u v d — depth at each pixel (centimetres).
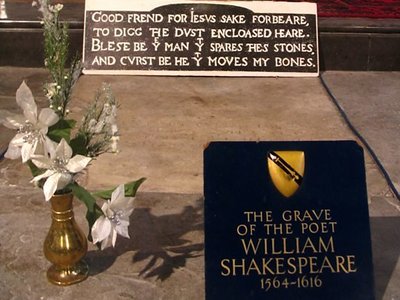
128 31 334
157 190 218
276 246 142
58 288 162
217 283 140
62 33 148
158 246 182
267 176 144
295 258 142
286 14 343
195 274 169
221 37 337
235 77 335
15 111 286
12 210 200
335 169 146
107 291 161
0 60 344
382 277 170
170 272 170
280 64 338
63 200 151
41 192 211
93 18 335
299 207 144
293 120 284
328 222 144
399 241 188
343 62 355
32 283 164
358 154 146
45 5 146
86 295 160
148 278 167
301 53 340
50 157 138
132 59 331
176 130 269
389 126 281
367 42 352
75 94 301
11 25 338
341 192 145
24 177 223
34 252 177
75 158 139
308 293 142
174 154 248
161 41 334
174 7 338
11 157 142
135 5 337
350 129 277
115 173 231
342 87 329
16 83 321
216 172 144
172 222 195
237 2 340
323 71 354
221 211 143
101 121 147
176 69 332
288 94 316
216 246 142
